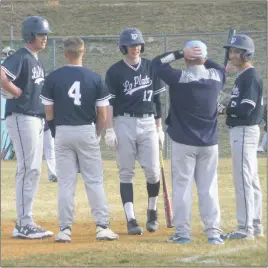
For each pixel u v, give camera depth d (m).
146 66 30.81
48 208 39.19
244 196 28.81
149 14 113.38
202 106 27.81
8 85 28.75
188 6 114.31
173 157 28.23
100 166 29.45
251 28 106.38
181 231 28.50
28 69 29.34
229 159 63.47
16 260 25.62
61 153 28.86
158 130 32.31
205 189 28.38
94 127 29.02
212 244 27.97
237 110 28.28
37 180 30.45
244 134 28.62
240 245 27.83
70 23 111.06
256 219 29.92
